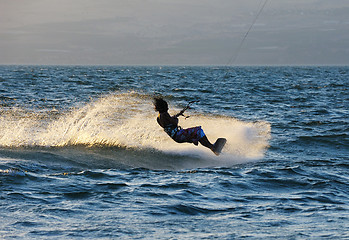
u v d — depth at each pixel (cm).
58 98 10775
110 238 1864
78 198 2536
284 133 5681
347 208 2444
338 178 3281
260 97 12544
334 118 7638
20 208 2281
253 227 2048
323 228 2031
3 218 2105
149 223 2095
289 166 3747
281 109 9238
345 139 5141
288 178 3219
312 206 2477
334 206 2488
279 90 15888
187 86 17850
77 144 4256
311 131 5922
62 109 8250
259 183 3055
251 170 3488
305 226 2069
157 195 2647
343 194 2800
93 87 15825
